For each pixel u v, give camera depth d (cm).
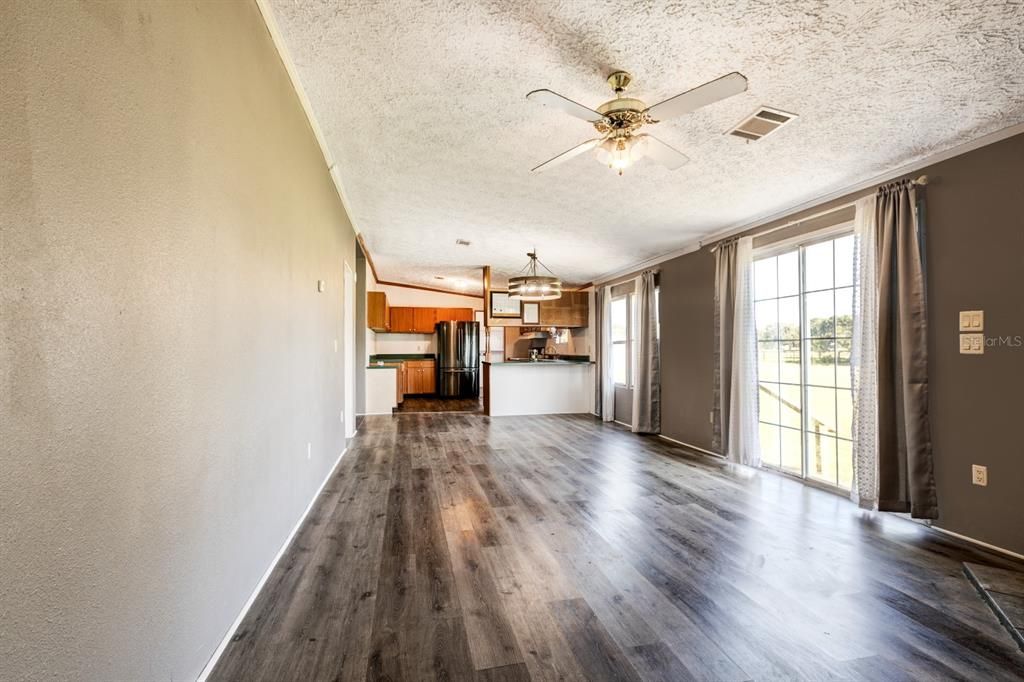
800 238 395
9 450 74
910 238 296
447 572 228
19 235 77
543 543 263
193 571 140
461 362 1029
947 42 191
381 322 830
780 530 285
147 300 114
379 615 190
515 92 242
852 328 331
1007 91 225
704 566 237
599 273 757
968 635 181
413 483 378
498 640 175
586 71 221
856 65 209
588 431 630
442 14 185
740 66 212
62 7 86
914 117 252
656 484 382
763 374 443
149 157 114
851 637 179
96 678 95
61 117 86
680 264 564
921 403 290
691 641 176
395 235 570
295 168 250
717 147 292
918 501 288
